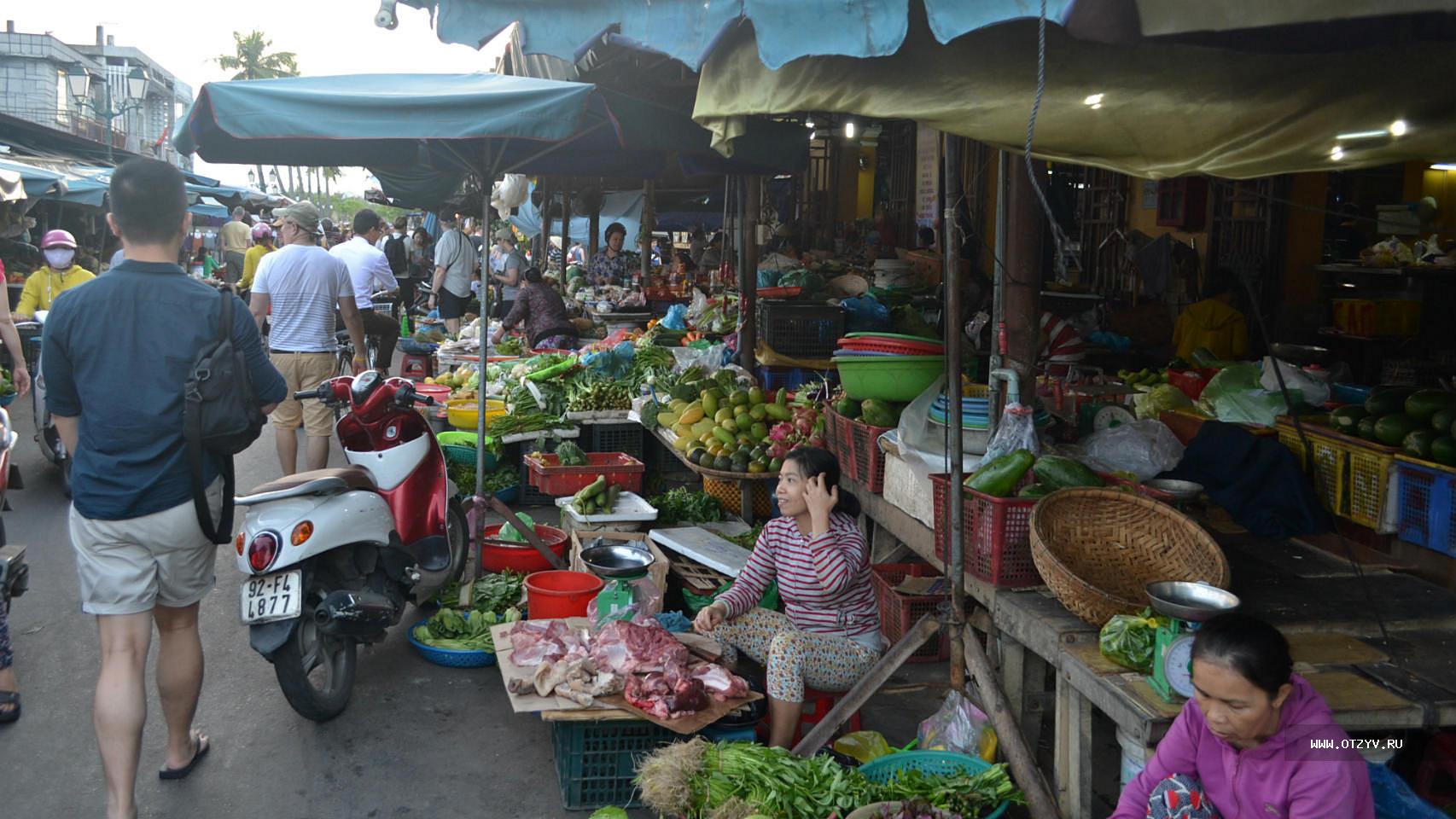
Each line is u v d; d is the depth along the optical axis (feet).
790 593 12.88
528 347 33.24
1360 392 16.58
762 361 24.82
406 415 16.49
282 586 13.08
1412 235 26.71
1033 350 15.07
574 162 23.99
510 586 17.29
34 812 11.55
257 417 11.27
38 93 123.13
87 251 63.41
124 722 10.62
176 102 176.76
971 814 10.14
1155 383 20.97
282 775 12.47
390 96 14.82
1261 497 14.96
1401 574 13.20
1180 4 7.06
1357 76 9.55
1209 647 7.75
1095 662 10.41
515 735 13.61
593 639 12.88
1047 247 34.91
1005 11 7.52
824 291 28.17
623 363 26.25
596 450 24.95
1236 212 31.55
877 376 16.65
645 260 46.80
